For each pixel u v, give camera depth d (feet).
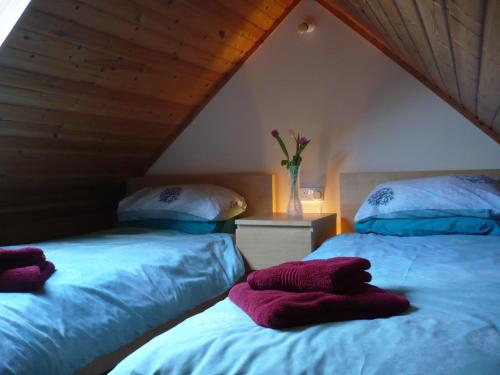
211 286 7.69
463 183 8.07
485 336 3.02
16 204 9.75
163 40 8.74
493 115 7.26
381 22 6.25
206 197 9.82
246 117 11.10
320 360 2.83
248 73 11.04
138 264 6.78
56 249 7.67
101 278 6.03
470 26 3.08
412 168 9.71
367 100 10.05
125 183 12.37
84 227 11.69
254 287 4.30
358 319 3.58
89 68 8.05
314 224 8.70
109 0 7.19
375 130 10.00
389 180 9.70
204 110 11.51
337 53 10.27
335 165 10.34
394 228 8.08
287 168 10.13
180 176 11.56
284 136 10.78
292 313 3.43
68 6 6.79
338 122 10.30
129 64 8.64
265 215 10.04
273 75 10.83
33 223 10.28
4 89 7.23
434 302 3.96
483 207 7.54
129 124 10.19
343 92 10.25
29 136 8.41
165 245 8.15
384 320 3.45
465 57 4.29
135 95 9.50
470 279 4.77
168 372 2.98
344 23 10.19
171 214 9.90
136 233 9.61
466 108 8.91
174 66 9.60
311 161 10.52
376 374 2.64
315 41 10.46
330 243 7.74
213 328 3.52
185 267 7.42
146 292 6.36
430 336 3.05
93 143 9.87
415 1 3.52
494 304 3.80
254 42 10.90
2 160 8.47
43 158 9.16
